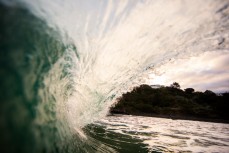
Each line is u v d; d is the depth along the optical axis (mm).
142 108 22391
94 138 5211
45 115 2311
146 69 5027
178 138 7219
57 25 2590
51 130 2404
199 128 11500
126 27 3738
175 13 3506
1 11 1710
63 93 3566
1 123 1402
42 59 2350
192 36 3820
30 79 1979
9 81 1599
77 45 3262
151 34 3873
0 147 1320
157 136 7309
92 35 3436
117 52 4180
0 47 1604
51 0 2379
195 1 3266
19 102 1685
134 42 4008
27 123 1729
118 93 6648
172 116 20219
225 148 5898
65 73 3367
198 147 5859
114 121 11969
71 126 3893
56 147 2387
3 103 1478
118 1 3371
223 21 3480
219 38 3742
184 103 24031
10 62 1657
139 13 3578
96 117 6957
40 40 2266
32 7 2088
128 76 5418
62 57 3018
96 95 5645
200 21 3523
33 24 2098
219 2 3271
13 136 1472
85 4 2979
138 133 7672
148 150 5047
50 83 2734
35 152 1708
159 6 3447
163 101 24766
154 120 15445
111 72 4812
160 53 4281
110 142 5328
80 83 4301
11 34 1749
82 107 5234
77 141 3639
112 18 3496
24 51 1897
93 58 3939
